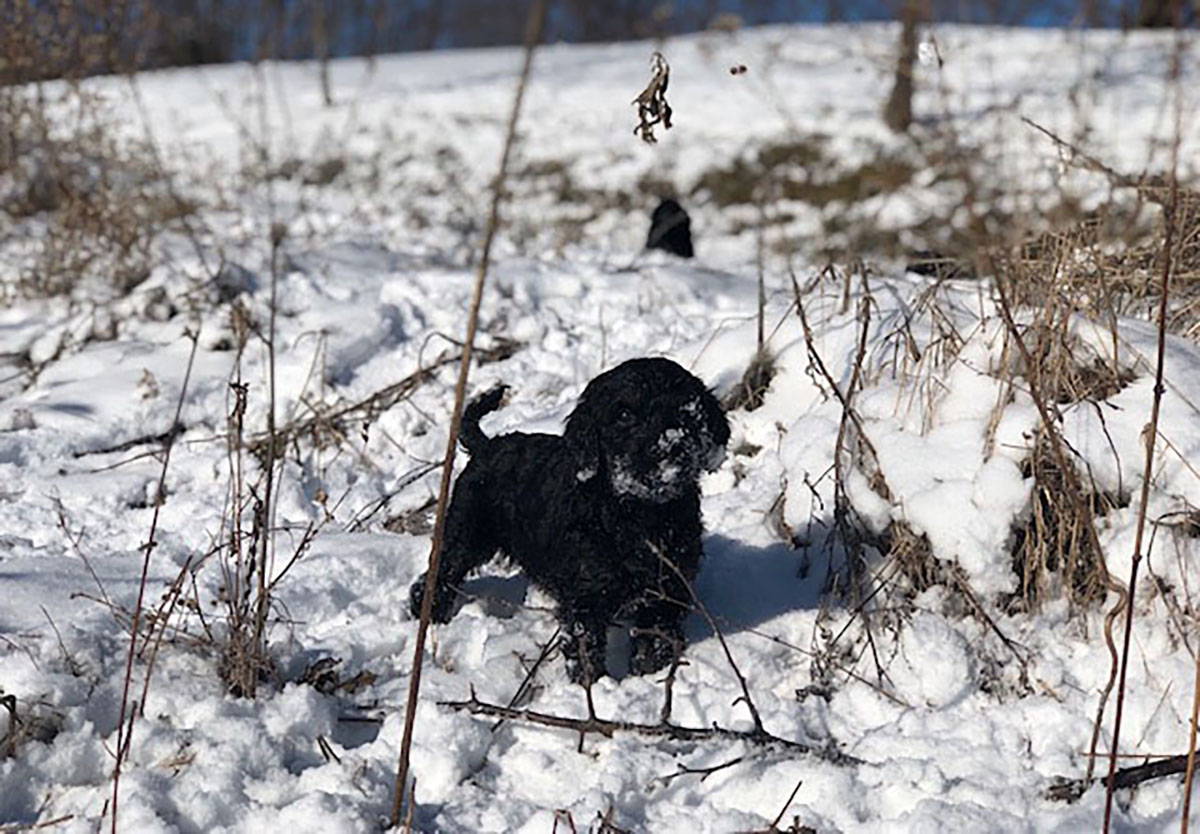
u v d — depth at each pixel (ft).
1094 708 12.60
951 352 15.23
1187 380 14.06
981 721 12.56
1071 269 15.81
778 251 40.60
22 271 25.93
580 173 52.42
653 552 13.10
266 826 11.18
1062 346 14.35
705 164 51.88
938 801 11.16
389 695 13.42
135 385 20.89
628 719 12.71
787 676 13.58
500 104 61.00
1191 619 12.91
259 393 20.68
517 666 13.78
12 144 31.07
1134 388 14.15
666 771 11.98
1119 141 47.73
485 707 12.46
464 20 116.98
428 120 59.36
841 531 14.02
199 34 64.28
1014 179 32.73
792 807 11.44
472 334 10.05
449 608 14.51
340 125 59.00
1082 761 11.96
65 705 12.32
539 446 14.20
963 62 59.57
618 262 29.53
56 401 20.53
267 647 13.51
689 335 21.97
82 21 31.01
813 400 17.20
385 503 17.39
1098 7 41.63
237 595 13.19
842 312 18.26
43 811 11.49
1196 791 11.31
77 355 22.41
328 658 13.80
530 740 12.62
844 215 45.65
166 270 25.00
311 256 27.84
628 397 12.54
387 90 65.21
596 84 63.52
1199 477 13.17
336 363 21.66
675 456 12.37
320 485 18.24
